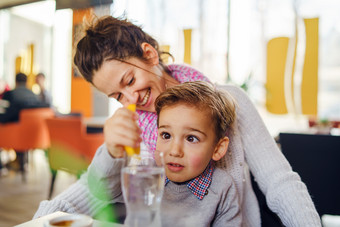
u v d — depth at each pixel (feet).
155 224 1.55
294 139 5.22
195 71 3.06
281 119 13.44
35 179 11.59
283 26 13.07
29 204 8.70
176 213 1.90
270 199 2.63
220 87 2.99
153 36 2.99
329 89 12.90
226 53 14.21
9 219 7.55
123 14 2.72
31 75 20.56
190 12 14.85
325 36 12.59
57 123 8.55
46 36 20.71
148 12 14.93
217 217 2.47
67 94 18.49
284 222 2.55
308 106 12.77
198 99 2.27
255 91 13.32
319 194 5.14
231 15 13.85
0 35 21.45
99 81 2.53
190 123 2.19
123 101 2.70
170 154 2.23
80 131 8.41
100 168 2.04
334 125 10.68
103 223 1.75
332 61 12.71
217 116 2.33
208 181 2.40
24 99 11.38
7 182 11.06
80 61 2.54
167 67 3.11
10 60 21.40
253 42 13.61
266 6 13.30
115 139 1.73
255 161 2.78
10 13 20.99
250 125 2.84
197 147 2.24
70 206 2.28
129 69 2.47
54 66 19.89
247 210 2.79
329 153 5.02
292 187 2.52
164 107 2.32
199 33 14.78
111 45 2.40
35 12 19.10
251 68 13.56
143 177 1.54
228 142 2.49
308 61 12.67
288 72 13.09
